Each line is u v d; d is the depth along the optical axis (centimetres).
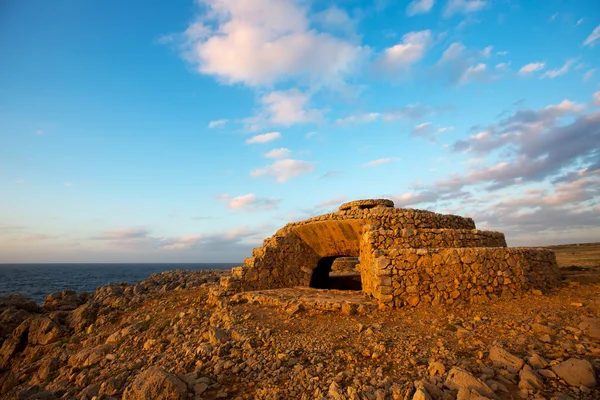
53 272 11038
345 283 2033
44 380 942
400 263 982
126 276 8144
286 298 1084
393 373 565
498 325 729
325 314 952
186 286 1883
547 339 621
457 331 723
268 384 575
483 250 977
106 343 1073
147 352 881
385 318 875
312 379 569
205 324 988
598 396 435
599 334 612
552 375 492
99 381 754
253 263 1426
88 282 6106
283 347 720
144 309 1441
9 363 1244
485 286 948
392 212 1441
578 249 4319
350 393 497
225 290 1304
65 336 1356
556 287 1004
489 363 560
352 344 711
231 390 575
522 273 971
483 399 431
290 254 1598
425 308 920
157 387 548
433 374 536
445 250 980
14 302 1759
